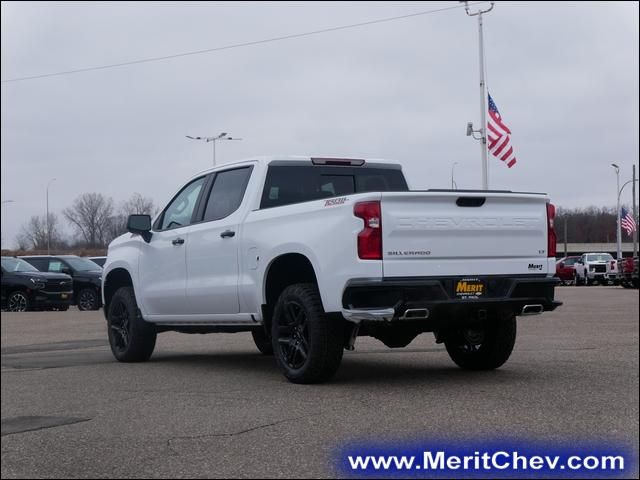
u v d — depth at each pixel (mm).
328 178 8969
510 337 8227
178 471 4984
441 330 8336
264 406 6785
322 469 4969
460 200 7324
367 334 7844
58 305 24938
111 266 10617
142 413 6730
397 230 7062
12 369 9758
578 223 89250
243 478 4809
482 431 5809
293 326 7832
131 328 10141
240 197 8695
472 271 7367
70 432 6137
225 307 8695
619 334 12969
